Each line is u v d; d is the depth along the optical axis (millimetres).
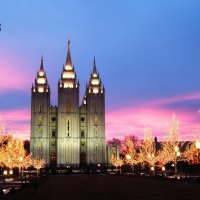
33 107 159875
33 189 38906
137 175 80000
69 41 170625
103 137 160375
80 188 45094
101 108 163000
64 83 162375
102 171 113062
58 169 123438
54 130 161375
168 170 95250
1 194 31000
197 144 36875
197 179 51344
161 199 30359
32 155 154875
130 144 171500
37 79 163250
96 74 167125
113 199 31500
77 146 157250
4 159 93500
